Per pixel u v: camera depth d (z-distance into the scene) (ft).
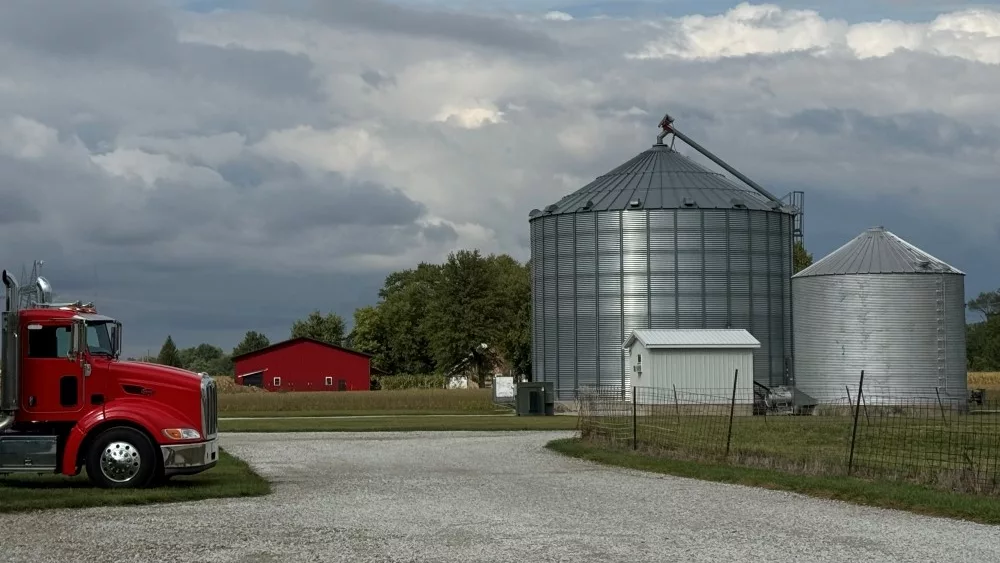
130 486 82.99
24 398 84.84
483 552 56.08
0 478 91.15
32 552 56.24
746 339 256.32
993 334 570.87
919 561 53.78
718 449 115.65
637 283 272.10
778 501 77.66
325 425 191.52
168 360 508.53
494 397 291.17
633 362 262.06
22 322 85.10
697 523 66.39
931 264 238.48
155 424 83.41
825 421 183.01
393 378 477.77
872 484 83.05
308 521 67.05
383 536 61.11
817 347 243.60
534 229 292.20
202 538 60.44
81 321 85.35
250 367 467.52
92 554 55.67
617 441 128.06
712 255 272.92
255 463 112.37
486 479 94.63
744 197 280.72
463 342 480.23
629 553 55.77
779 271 280.51
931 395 235.40
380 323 605.73
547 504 75.97
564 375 279.90
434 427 183.21
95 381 85.05
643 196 276.82
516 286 502.38
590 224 277.23
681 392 248.52
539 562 53.36
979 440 132.16
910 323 236.63
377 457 120.16
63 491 79.61
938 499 74.13
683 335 258.78
